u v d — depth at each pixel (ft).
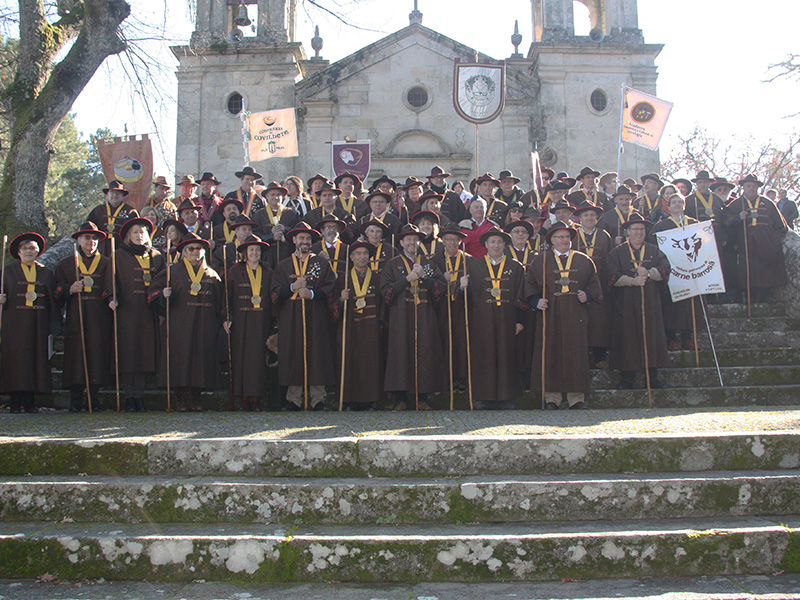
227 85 75.20
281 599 13.99
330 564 14.96
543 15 77.05
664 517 16.52
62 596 14.17
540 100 75.00
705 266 30.12
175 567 15.05
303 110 74.95
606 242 31.32
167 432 19.57
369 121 74.79
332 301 27.55
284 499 16.42
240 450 17.70
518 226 29.76
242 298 27.96
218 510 16.44
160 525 16.19
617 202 35.45
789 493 16.76
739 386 28.30
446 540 15.03
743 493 16.69
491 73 42.75
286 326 27.43
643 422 20.71
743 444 17.92
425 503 16.37
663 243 30.71
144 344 27.37
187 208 32.63
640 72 75.72
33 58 45.80
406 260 27.55
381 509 16.34
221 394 28.89
